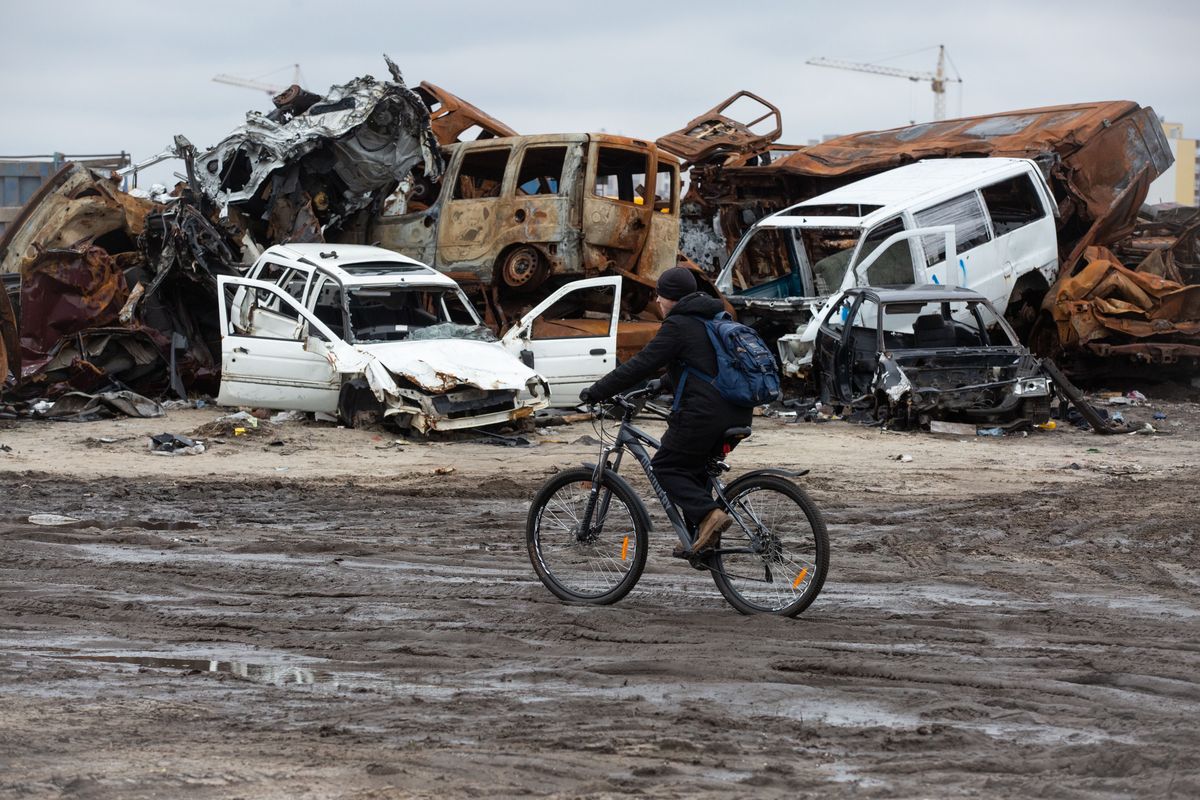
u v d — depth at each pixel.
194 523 11.17
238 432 16.67
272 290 18.14
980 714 5.89
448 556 9.94
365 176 22.25
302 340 17.75
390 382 16.70
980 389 18.08
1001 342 19.34
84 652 7.12
